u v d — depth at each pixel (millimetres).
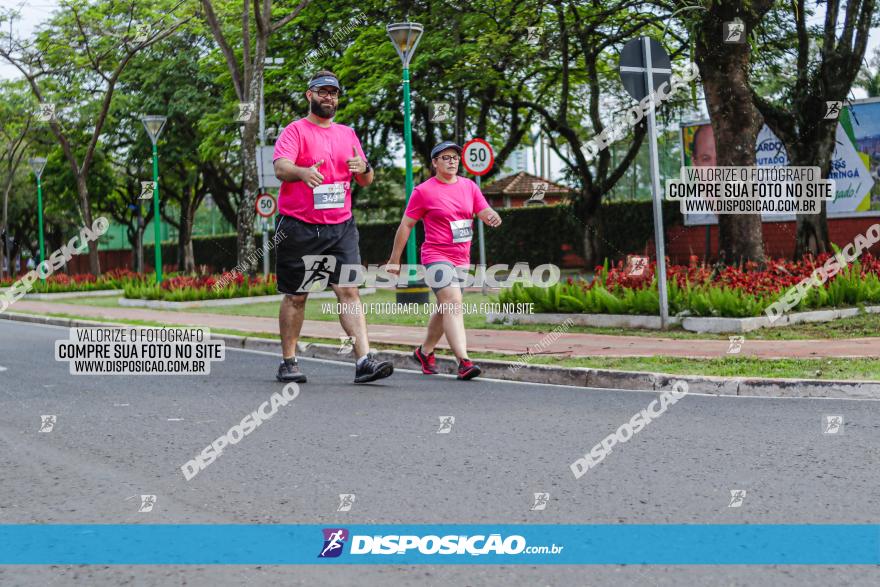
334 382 9508
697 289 13898
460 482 5328
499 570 3902
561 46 26859
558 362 9711
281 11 31938
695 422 6973
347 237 9203
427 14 28656
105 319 18750
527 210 36969
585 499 4934
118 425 7277
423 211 9461
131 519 4719
